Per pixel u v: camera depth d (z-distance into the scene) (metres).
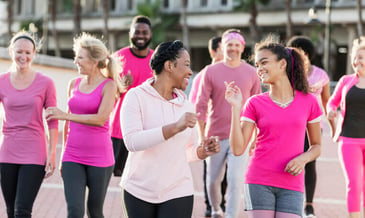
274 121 4.09
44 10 52.53
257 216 4.10
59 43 51.88
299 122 4.09
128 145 3.76
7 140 4.97
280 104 4.14
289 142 4.09
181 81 3.86
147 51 6.43
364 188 5.77
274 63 4.14
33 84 4.99
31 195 4.93
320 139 4.27
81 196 4.66
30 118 4.95
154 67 3.88
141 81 6.36
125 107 3.83
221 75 6.06
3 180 5.00
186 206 3.87
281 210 4.07
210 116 6.15
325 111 6.85
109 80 4.90
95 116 4.72
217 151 3.96
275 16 40.44
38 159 4.96
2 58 11.22
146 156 3.80
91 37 4.99
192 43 45.84
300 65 4.19
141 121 3.83
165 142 3.79
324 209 7.42
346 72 43.19
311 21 21.78
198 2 45.56
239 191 5.88
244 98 6.09
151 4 44.25
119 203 7.32
